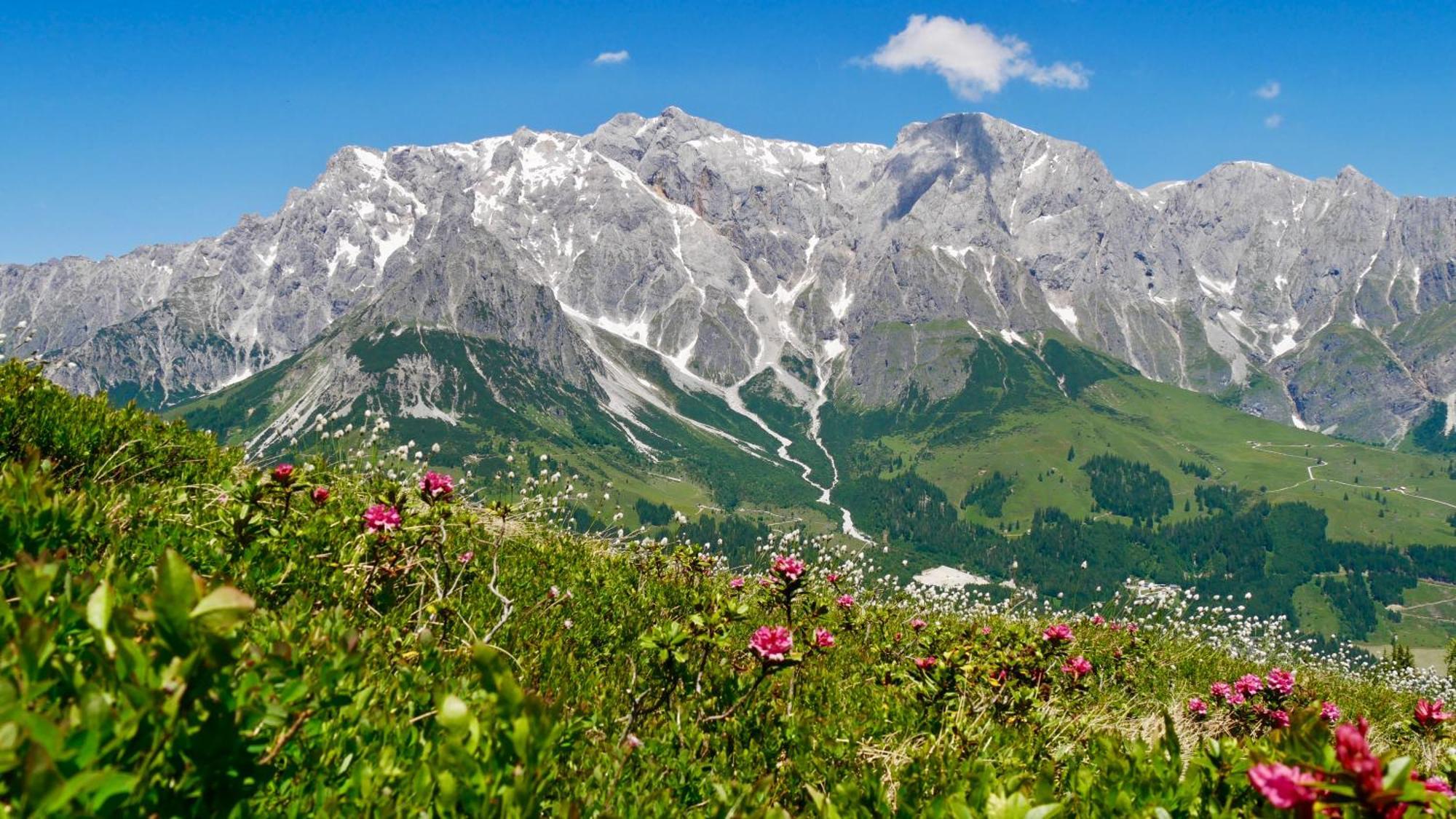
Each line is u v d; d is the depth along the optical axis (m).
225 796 1.90
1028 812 2.80
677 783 4.18
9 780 1.40
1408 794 2.01
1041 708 6.42
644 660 6.44
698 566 10.12
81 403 8.23
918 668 6.73
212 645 1.71
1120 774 3.76
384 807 2.48
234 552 5.40
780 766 4.71
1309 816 2.12
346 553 6.14
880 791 3.76
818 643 6.52
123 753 1.62
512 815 2.19
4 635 2.26
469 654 4.71
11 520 3.72
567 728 3.71
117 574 3.66
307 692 2.34
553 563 9.04
